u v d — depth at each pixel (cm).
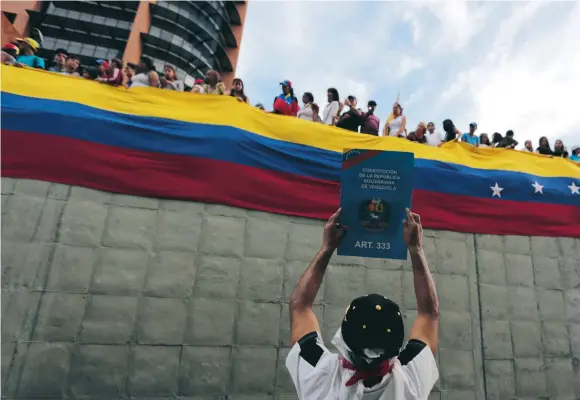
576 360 489
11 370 335
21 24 3975
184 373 373
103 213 398
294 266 437
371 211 133
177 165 426
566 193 560
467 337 462
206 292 402
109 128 417
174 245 408
